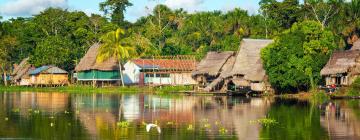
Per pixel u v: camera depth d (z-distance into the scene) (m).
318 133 40.09
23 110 57.97
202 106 63.16
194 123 45.81
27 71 128.62
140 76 113.38
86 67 116.56
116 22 154.25
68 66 128.88
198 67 104.88
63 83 120.75
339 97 72.12
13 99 77.62
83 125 44.66
